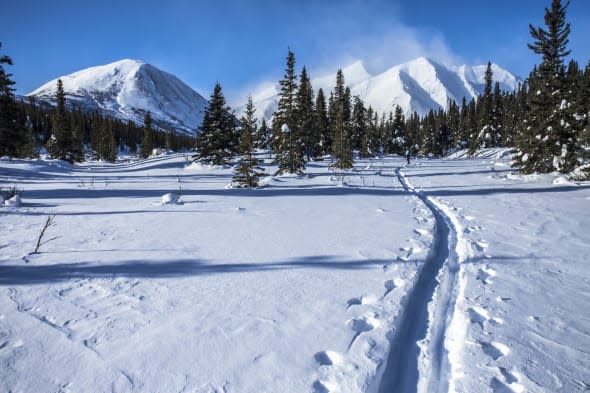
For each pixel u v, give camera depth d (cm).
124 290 477
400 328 404
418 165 3641
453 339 381
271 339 362
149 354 329
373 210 1152
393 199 1416
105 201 1309
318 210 1142
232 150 3778
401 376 323
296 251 678
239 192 1627
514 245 731
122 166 4334
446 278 561
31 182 2039
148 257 624
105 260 602
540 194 1477
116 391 278
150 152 7181
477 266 605
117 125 11794
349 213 1095
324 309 434
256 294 475
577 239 773
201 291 480
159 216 1009
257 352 338
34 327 372
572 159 2081
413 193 1655
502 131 5991
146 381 291
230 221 950
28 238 736
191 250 672
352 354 339
